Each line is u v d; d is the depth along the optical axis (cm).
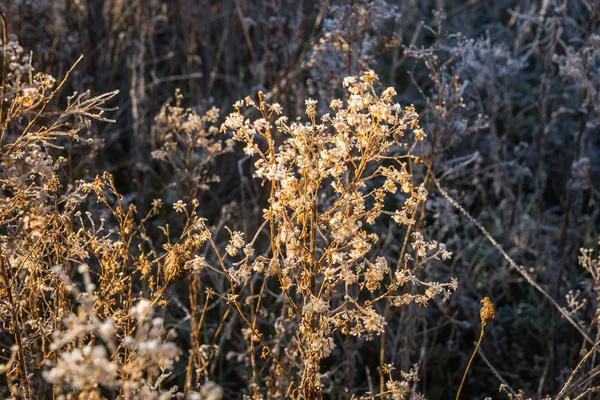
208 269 337
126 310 211
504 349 364
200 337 338
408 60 560
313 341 185
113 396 251
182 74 511
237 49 504
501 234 420
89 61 420
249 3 493
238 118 187
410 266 306
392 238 348
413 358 346
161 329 224
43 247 213
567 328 364
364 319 180
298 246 188
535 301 393
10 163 183
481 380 350
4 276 186
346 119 187
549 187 507
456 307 379
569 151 490
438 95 301
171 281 200
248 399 225
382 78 536
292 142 190
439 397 338
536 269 396
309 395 193
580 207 375
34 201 187
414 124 186
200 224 204
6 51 197
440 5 339
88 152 384
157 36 560
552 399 294
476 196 466
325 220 191
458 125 311
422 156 284
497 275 383
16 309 197
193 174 306
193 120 291
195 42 492
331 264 189
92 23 426
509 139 498
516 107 539
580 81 341
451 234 432
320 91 338
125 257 213
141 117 407
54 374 133
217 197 434
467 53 351
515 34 608
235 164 455
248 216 403
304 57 437
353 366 297
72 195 210
